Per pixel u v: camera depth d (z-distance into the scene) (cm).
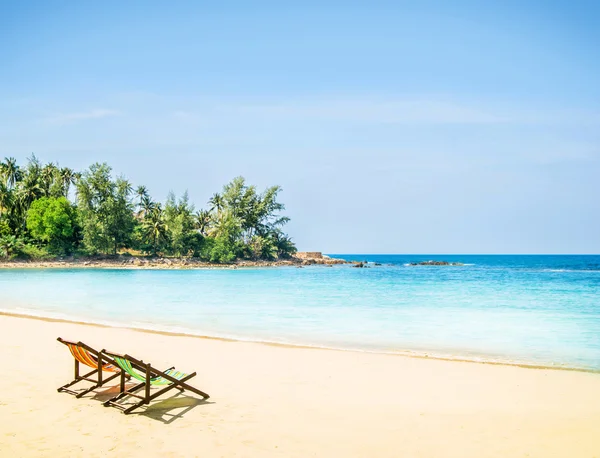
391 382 866
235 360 1034
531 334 1451
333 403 729
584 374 946
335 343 1295
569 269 7500
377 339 1361
